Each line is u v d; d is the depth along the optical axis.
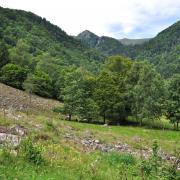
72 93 86.38
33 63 168.75
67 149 22.33
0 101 75.56
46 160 16.36
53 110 90.44
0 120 32.81
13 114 45.41
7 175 13.02
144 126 88.69
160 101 89.44
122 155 24.36
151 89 90.06
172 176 13.94
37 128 34.44
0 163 14.35
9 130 27.20
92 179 15.19
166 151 41.88
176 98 88.94
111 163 21.72
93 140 40.81
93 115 85.56
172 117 86.56
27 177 13.26
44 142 23.03
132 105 92.62
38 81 123.50
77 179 14.65
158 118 89.69
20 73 127.31
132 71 99.94
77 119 87.31
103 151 30.41
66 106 85.44
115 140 45.66
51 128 37.41
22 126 32.75
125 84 97.88
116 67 123.81
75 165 17.05
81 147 27.45
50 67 157.75
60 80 130.62
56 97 129.38
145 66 92.56
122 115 92.50
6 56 149.25
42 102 102.75
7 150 16.03
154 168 14.41
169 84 91.56
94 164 17.16
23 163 14.98
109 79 93.31
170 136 67.81
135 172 17.16
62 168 15.85
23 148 16.58
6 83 125.75
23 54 177.88
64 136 36.22
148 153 37.94
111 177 16.17
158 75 93.62
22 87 123.44
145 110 87.88
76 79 89.25
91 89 92.94
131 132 65.62
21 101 88.75
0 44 154.62
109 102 90.50
